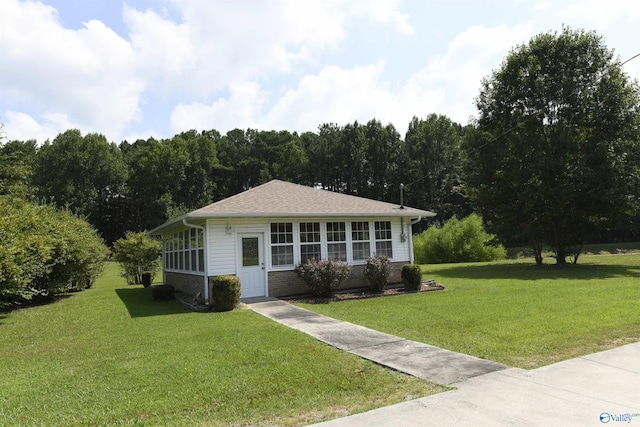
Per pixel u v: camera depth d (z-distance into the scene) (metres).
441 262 32.66
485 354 6.23
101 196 59.69
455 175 54.03
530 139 23.50
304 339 7.45
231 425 4.00
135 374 5.75
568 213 22.47
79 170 56.78
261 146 66.19
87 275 19.97
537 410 4.01
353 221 15.35
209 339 7.75
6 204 13.98
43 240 13.04
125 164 63.69
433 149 54.88
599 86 22.41
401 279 16.05
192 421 4.12
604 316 8.74
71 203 51.91
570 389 4.56
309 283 13.33
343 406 4.38
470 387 4.73
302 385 5.07
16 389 5.36
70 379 5.71
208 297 12.48
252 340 7.49
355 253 15.26
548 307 10.10
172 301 14.46
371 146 57.81
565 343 6.66
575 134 22.88
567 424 3.69
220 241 12.88
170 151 55.03
